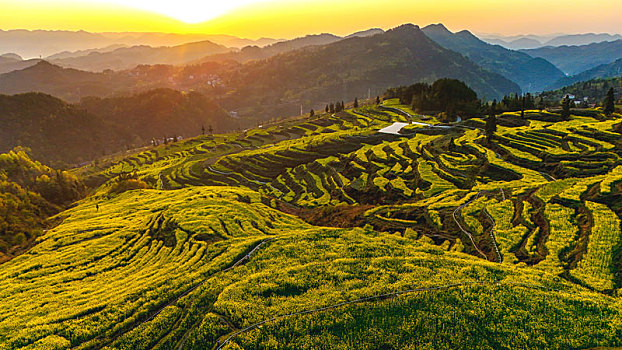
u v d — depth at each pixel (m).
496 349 26.25
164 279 41.41
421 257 40.81
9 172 150.62
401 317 30.03
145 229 66.56
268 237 51.25
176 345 30.53
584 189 52.75
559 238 41.28
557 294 30.92
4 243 81.56
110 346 30.86
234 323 31.36
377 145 126.81
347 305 32.03
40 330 33.28
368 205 75.56
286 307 32.53
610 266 34.66
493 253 42.38
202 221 60.81
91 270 50.94
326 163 123.38
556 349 25.58
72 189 153.62
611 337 25.86
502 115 128.88
